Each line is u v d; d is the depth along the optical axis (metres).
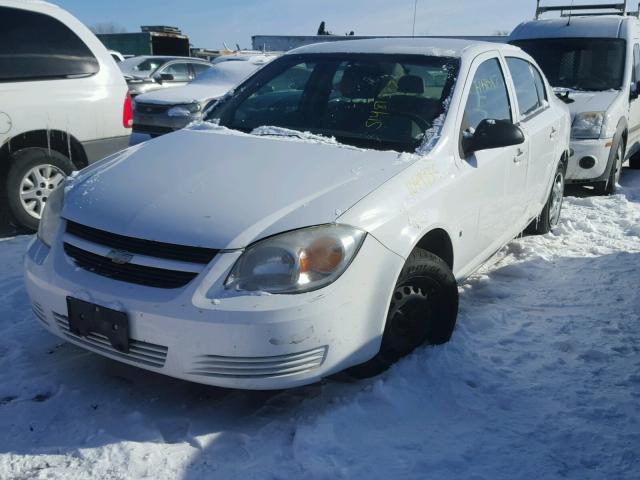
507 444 2.68
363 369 3.04
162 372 2.64
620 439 2.73
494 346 3.56
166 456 2.56
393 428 2.77
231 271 2.56
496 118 4.19
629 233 5.82
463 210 3.53
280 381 2.60
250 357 2.54
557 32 8.39
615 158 7.24
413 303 3.18
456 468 2.52
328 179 3.00
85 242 2.82
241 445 2.64
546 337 3.68
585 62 7.93
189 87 10.20
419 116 3.64
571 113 7.02
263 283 2.56
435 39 4.39
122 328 2.62
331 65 4.13
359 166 3.16
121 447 2.59
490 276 4.69
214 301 2.51
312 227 2.67
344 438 2.68
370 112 3.74
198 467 2.50
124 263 2.67
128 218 2.76
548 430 2.79
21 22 5.38
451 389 3.07
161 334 2.56
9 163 5.30
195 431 2.72
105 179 3.14
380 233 2.83
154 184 3.00
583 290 4.39
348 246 2.70
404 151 3.44
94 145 5.79
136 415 2.79
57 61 5.55
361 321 2.77
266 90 4.18
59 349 3.39
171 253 2.63
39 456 2.54
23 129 5.31
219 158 3.27
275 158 3.24
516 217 4.57
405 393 2.99
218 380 2.58
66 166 5.61
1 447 2.59
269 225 2.65
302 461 2.51
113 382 3.09
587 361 3.42
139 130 9.62
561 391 3.11
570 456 2.62
